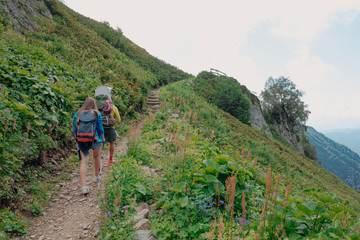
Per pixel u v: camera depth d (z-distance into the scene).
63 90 7.36
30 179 4.47
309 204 3.21
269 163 13.75
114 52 21.88
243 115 28.30
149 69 28.34
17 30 12.29
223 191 3.72
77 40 17.28
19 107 5.01
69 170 5.54
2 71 5.91
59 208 4.03
